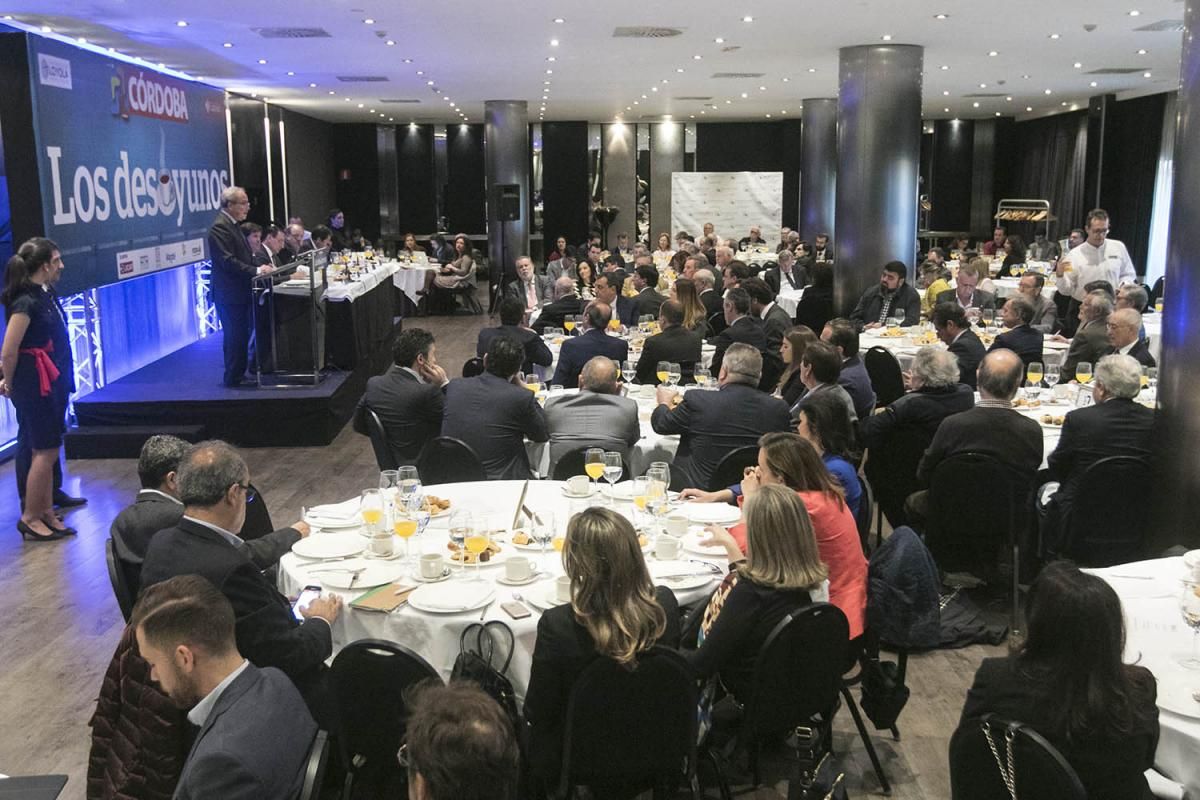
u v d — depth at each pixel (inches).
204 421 330.0
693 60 488.7
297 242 515.5
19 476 249.1
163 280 456.4
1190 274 177.2
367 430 215.9
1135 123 717.9
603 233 952.3
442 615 125.1
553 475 195.9
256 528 171.2
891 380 301.9
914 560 139.9
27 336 241.4
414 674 107.9
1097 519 181.8
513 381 225.1
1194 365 175.9
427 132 954.1
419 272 653.9
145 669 102.9
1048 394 249.1
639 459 215.0
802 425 167.0
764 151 944.9
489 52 455.2
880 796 139.3
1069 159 838.5
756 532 120.3
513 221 721.0
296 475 300.5
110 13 343.6
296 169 810.2
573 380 265.0
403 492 146.6
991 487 182.2
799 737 118.3
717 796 136.6
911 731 156.6
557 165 935.0
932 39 426.9
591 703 106.6
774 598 119.0
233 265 337.4
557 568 137.9
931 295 396.2
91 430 323.6
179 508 137.6
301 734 88.4
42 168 321.7
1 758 151.6
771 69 527.2
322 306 363.3
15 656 185.6
